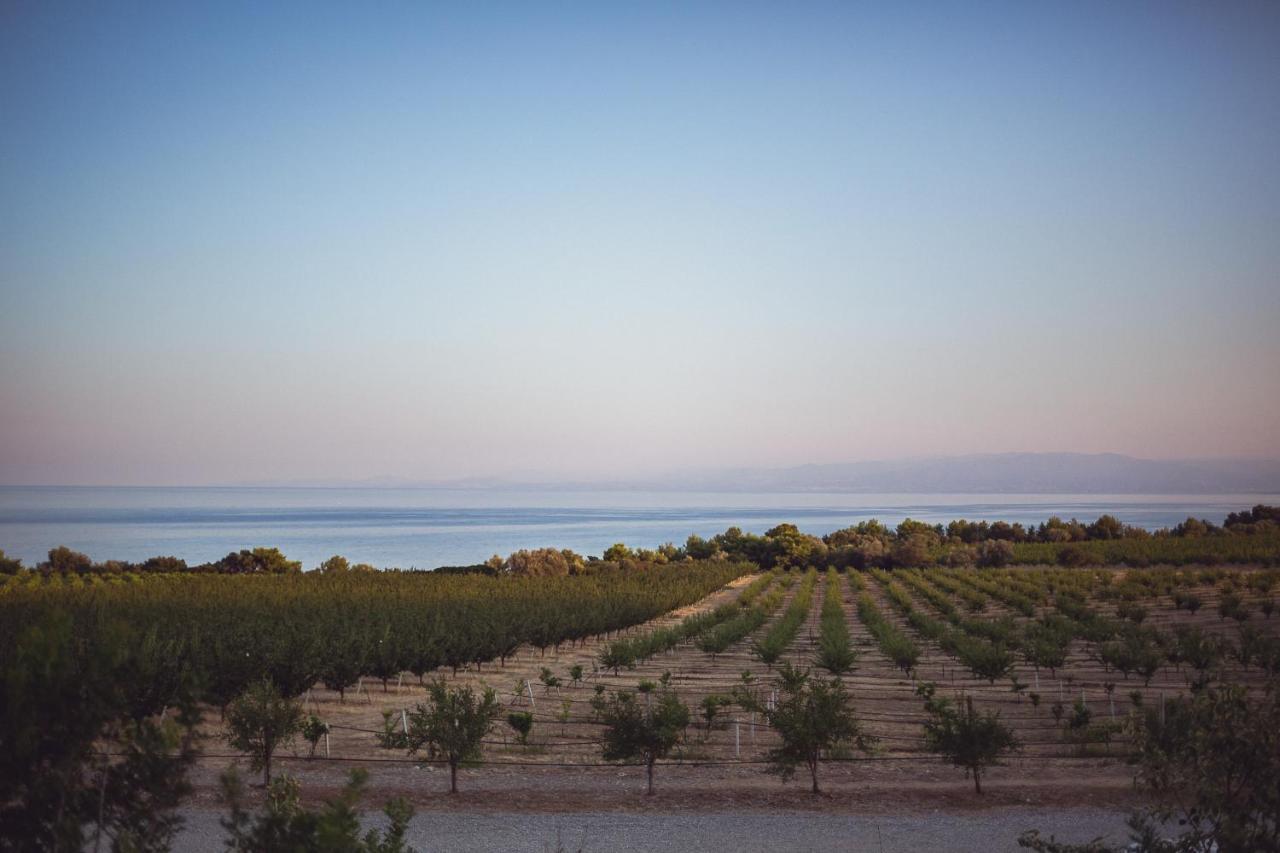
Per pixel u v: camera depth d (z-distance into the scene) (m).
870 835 17.89
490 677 47.12
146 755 8.69
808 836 17.88
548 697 39.03
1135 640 40.50
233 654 33.56
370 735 30.30
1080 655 50.50
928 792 21.33
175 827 11.80
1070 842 17.08
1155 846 9.40
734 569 119.81
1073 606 63.53
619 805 20.30
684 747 27.41
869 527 167.75
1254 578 81.50
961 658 40.59
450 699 21.88
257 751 21.61
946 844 17.30
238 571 113.94
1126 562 116.38
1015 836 17.72
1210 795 8.94
